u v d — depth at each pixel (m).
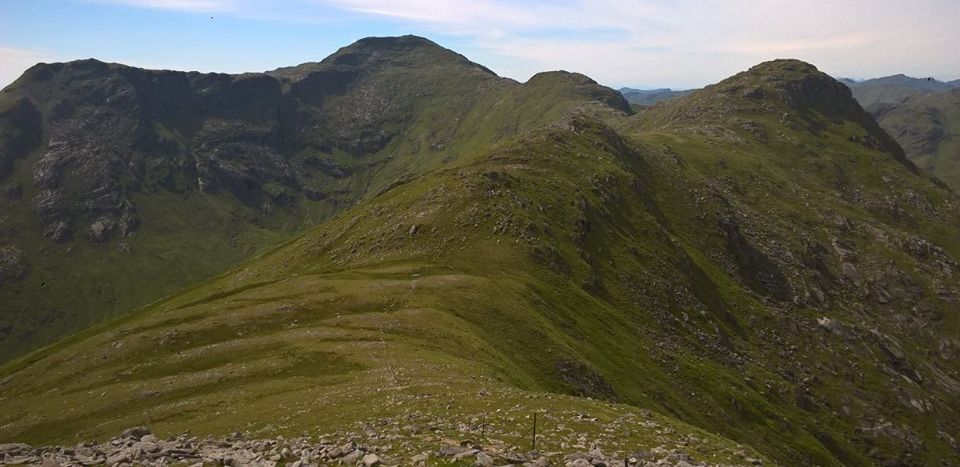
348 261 124.44
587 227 136.50
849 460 118.06
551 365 80.62
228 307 95.38
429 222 127.56
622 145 199.00
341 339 74.12
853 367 151.50
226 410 56.16
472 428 35.34
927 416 144.75
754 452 39.88
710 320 135.25
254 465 25.89
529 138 183.00
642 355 103.81
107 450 29.50
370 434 33.91
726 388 109.00
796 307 172.00
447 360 65.56
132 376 74.69
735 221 191.25
